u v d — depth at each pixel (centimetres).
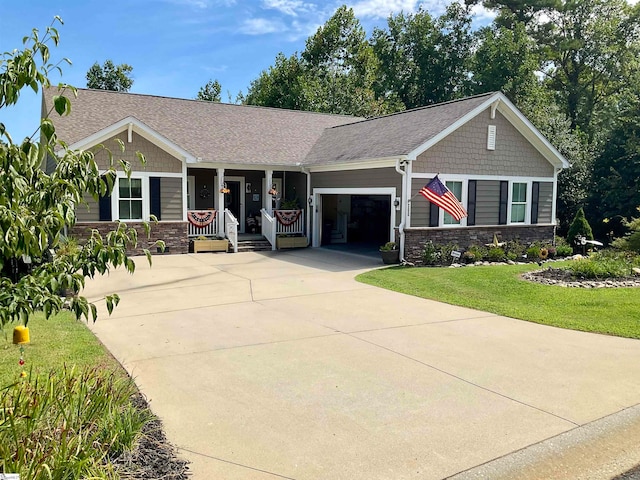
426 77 4134
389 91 4316
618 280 1207
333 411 489
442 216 1617
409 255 1555
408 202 1533
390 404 507
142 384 552
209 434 437
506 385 563
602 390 551
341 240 2131
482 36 3959
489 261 1631
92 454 331
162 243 366
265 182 2080
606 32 3572
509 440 434
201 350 681
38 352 629
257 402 509
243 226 2172
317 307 963
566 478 381
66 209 308
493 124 1703
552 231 1920
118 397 431
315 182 1981
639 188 2216
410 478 373
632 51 3581
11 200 284
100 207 1617
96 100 1981
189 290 1127
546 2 3659
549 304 990
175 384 555
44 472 294
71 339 697
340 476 374
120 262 342
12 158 285
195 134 1981
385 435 440
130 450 378
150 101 2128
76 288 320
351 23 4197
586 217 2416
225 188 1950
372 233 2228
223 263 1562
